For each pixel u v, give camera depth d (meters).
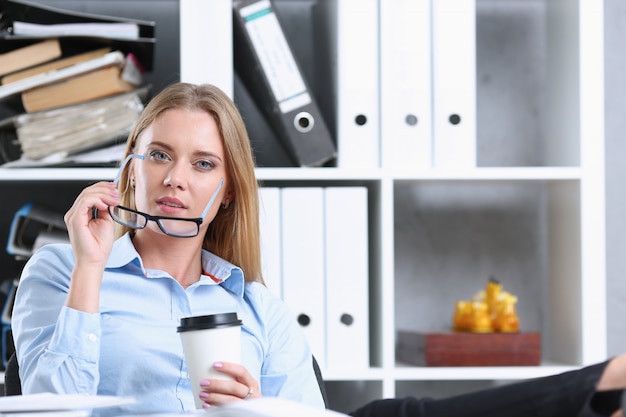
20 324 1.77
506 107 3.06
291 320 2.04
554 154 2.89
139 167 1.83
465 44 2.60
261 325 1.97
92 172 2.45
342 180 2.74
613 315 3.06
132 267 1.87
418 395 3.02
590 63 2.66
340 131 2.56
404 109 2.57
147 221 1.79
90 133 2.46
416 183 2.86
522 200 3.06
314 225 2.53
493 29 3.07
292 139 2.55
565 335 2.78
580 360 2.66
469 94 2.60
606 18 3.08
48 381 1.60
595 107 2.66
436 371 2.53
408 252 3.03
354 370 2.51
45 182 2.71
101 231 1.69
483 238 3.05
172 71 2.90
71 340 1.62
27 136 2.45
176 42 2.90
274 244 2.52
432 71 2.60
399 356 2.83
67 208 2.89
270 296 2.05
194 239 1.90
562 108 2.82
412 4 2.58
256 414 1.11
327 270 2.53
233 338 1.45
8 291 2.73
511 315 2.68
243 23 2.53
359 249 2.54
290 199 2.53
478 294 2.76
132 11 2.88
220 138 1.88
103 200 1.70
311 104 2.56
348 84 2.56
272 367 1.96
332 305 2.53
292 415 1.09
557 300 2.86
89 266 1.66
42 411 1.18
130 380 1.76
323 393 2.02
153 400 1.76
